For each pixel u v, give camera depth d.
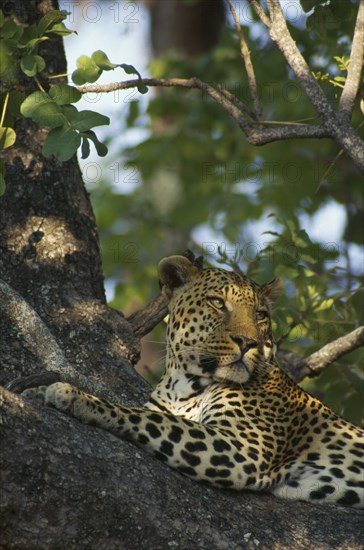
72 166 11.27
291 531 8.28
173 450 8.54
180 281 10.73
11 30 8.92
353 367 12.75
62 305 10.28
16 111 9.42
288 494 9.38
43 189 10.83
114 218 24.34
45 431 7.20
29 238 10.53
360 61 9.82
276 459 9.40
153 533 7.46
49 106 8.75
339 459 9.64
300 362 11.73
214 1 26.72
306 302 12.62
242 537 7.92
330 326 12.70
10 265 10.34
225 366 9.91
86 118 8.76
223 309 10.19
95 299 10.55
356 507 9.46
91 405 8.22
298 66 9.74
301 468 9.55
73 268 10.63
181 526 7.61
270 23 9.95
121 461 7.54
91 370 9.94
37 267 10.41
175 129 23.56
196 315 10.26
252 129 9.69
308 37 17.44
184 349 10.23
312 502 9.30
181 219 22.88
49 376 8.37
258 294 10.59
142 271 21.03
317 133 9.58
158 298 11.10
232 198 22.25
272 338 10.66
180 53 24.22
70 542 7.16
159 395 10.22
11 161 10.83
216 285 10.35
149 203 24.83
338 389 12.41
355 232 20.88
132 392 9.97
